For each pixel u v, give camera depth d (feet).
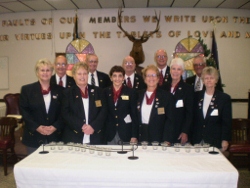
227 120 7.71
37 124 7.67
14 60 19.40
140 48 16.76
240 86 18.72
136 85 10.48
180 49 15.42
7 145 11.07
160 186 4.93
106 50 18.65
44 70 7.73
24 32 19.08
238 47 18.43
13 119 11.76
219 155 5.97
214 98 7.86
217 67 16.57
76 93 7.49
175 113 8.29
